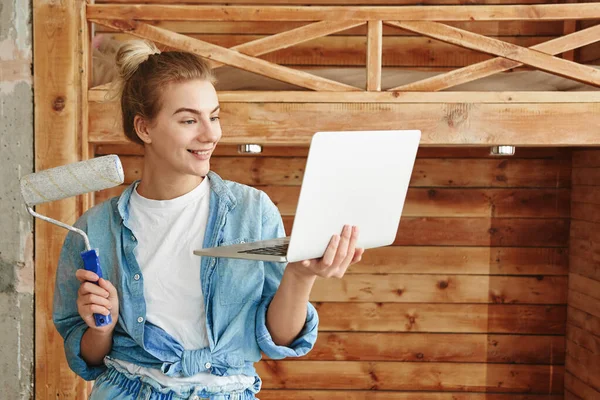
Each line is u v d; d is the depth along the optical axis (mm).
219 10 2525
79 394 2525
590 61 3479
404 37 3574
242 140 2518
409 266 3568
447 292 3578
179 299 1461
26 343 2518
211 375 1444
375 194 1303
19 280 2504
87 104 2502
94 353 1501
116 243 1498
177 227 1491
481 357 3592
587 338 3314
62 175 1375
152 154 1500
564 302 3584
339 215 1258
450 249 3568
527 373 3598
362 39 3572
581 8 2500
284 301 1433
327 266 1293
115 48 2947
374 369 3590
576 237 3473
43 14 2471
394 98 2520
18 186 2484
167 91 1425
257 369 3582
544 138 2504
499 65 2547
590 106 2494
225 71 2684
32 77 2484
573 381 3467
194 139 1433
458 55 3580
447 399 3604
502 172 3559
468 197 3561
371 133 1229
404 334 3586
